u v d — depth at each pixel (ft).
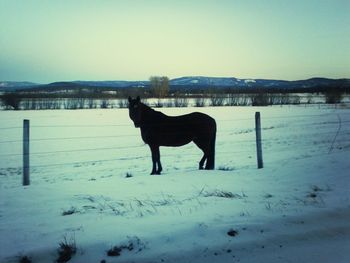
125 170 38.83
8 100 156.04
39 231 15.97
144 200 20.88
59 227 16.39
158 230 15.71
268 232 16.08
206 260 13.96
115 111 141.38
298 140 56.54
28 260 13.67
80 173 37.96
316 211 18.38
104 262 13.66
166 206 19.34
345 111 124.67
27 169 27.30
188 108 155.12
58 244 14.48
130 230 15.76
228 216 17.57
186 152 51.21
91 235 15.31
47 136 70.28
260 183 25.26
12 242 14.84
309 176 26.99
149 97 250.57
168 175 29.04
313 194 21.66
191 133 33.09
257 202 20.06
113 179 28.02
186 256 14.08
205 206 19.21
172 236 15.24
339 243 15.58
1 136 69.97
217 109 147.02
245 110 139.54
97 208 19.38
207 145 33.55
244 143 56.39
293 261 14.02
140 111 32.14
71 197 22.02
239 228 16.15
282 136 62.95
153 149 32.71
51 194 22.90
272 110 137.18
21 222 17.24
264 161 38.19
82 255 13.98
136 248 14.42
